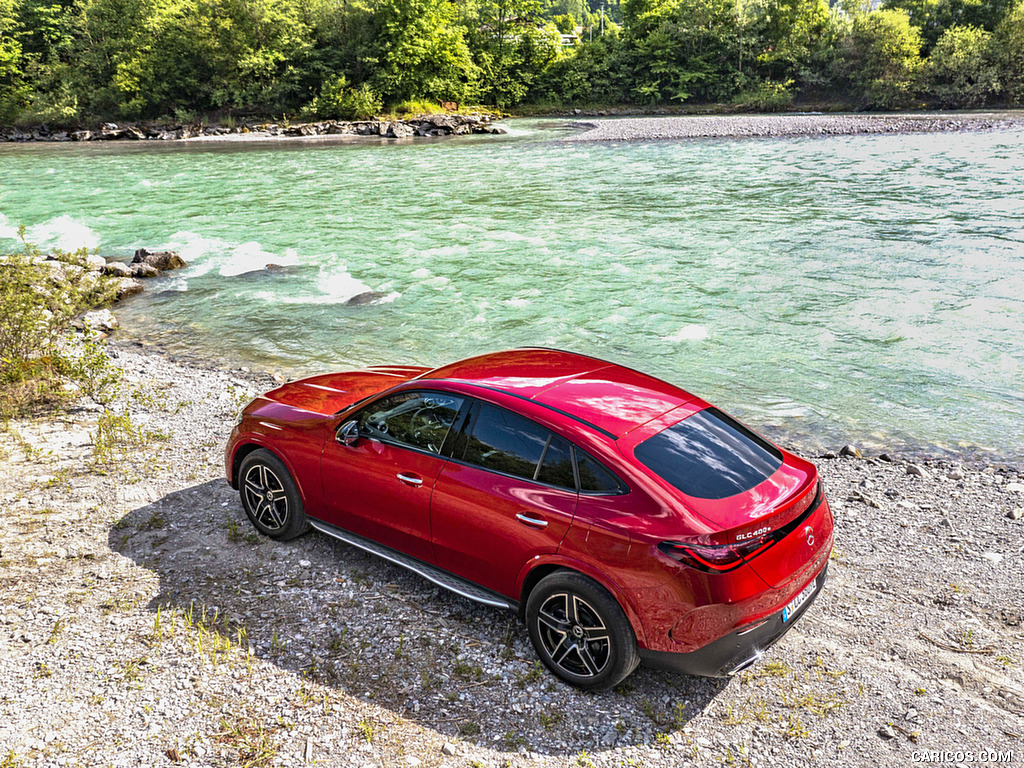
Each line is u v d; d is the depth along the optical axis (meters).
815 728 3.63
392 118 67.44
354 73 71.62
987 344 10.41
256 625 4.39
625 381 4.50
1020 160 30.75
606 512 3.60
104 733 3.51
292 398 5.48
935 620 4.52
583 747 3.51
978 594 4.79
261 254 17.39
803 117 57.00
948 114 62.62
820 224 19.30
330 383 5.75
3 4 66.50
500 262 16.30
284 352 10.84
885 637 4.36
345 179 31.00
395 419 4.59
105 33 69.94
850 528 5.72
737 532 3.39
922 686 3.93
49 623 4.39
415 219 21.67
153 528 5.55
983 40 73.56
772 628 3.61
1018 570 5.07
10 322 8.66
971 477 6.68
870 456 7.29
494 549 4.05
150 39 68.50
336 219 21.84
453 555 4.29
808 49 83.62
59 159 41.78
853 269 14.77
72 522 5.62
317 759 3.39
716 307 12.64
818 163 31.97
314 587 4.80
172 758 3.37
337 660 4.10
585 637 3.77
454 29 74.69
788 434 7.87
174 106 68.69
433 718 3.67
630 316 12.27
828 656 4.19
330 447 4.84
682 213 21.50
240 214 22.86
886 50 76.12
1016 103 72.56
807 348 10.55
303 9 72.00
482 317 12.41
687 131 48.53
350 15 71.75
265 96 68.06
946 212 20.16
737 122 52.59
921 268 14.61
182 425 7.71
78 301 9.52
